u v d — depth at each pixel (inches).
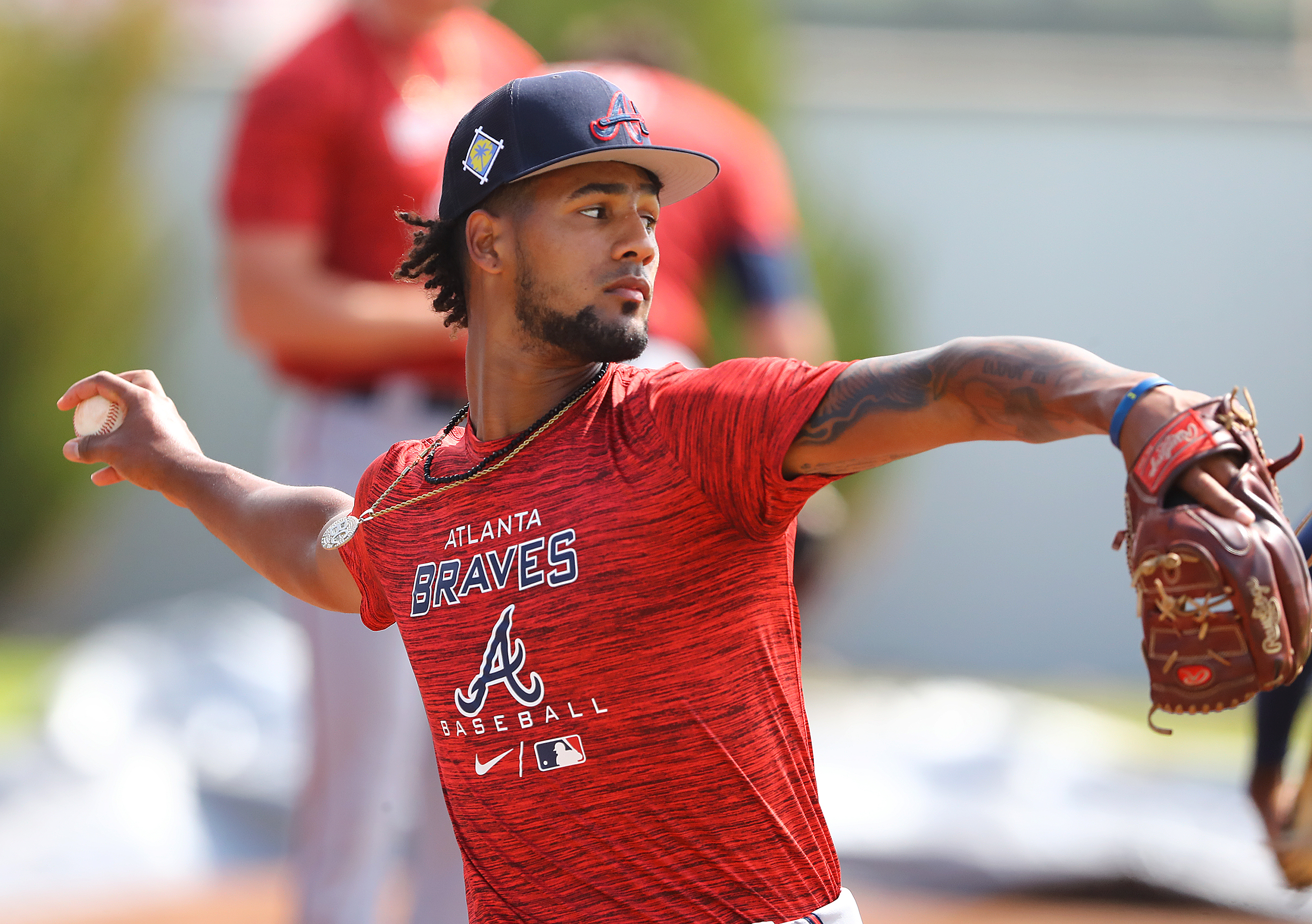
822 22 2447.1
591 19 1881.2
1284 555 232.5
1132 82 2363.4
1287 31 2486.5
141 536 2202.3
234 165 626.5
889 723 1223.5
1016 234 2256.4
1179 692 238.2
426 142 627.5
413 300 609.9
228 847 932.0
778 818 294.5
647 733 289.7
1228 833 880.3
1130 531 239.5
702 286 657.6
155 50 2100.1
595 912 297.7
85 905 821.9
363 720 591.8
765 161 677.9
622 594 287.6
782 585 302.2
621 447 294.4
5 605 2144.4
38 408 2053.4
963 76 2367.1
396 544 328.8
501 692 300.5
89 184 2063.2
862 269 2049.7
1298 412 2233.0
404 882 783.1
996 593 2217.0
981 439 261.4
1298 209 2236.7
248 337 624.7
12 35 2057.1
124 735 1061.8
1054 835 873.5
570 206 305.0
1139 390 237.1
